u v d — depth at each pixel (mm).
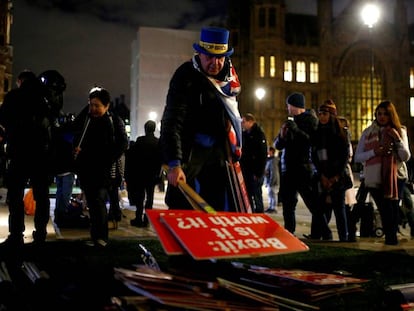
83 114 6254
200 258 2805
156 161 8883
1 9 50500
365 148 7004
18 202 5883
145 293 2889
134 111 64812
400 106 75000
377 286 4215
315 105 72000
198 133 3691
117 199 8758
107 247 6105
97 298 3115
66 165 6336
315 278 3727
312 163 7566
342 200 7371
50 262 4879
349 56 73625
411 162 11047
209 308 2838
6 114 5879
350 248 6523
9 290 3516
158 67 61531
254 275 3744
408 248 6637
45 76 6250
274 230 3252
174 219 3047
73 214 8414
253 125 7523
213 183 3729
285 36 72250
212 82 3711
